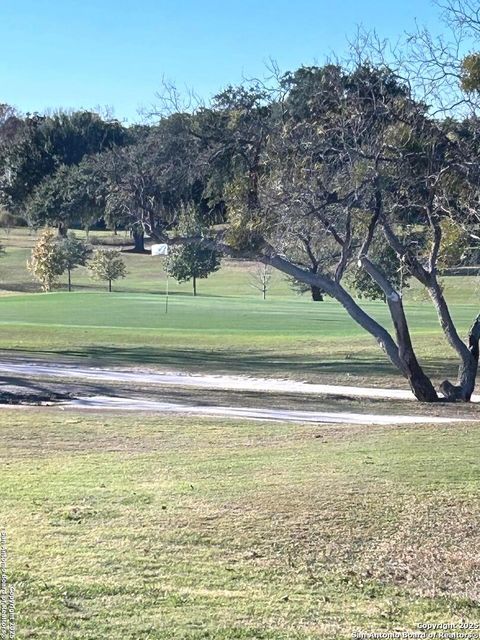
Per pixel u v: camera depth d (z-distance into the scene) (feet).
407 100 55.21
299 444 41.19
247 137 57.77
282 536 24.77
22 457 38.01
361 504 27.71
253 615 19.12
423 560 23.08
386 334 64.69
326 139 55.47
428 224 60.80
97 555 22.91
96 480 32.12
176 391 68.49
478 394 72.23
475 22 55.62
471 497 28.45
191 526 25.59
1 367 82.38
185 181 64.95
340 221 60.08
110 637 17.49
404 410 59.26
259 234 58.08
